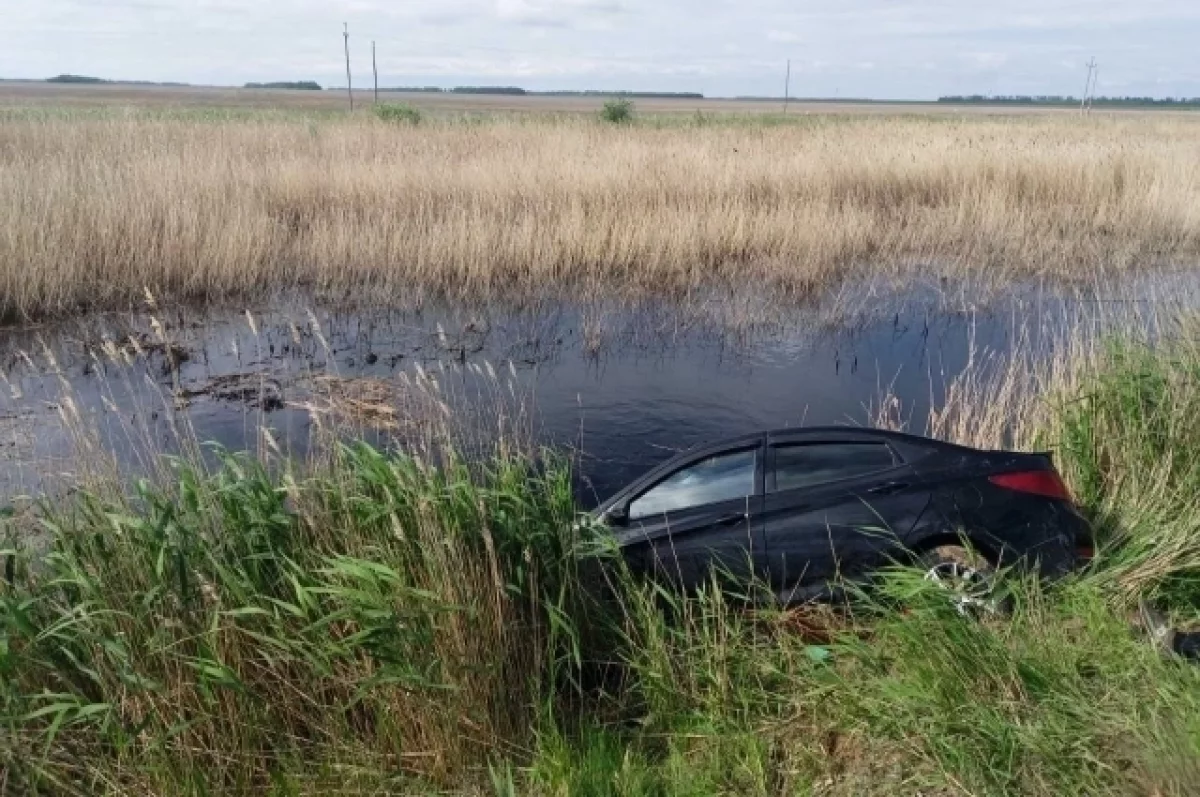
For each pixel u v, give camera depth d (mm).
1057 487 5562
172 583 4543
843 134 36000
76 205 16172
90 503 4852
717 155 25172
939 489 5477
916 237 19406
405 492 4840
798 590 5586
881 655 4836
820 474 5688
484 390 11414
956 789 3859
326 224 17547
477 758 4457
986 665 4438
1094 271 17062
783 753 4395
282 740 4504
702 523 5691
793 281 16438
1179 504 6316
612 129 36875
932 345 13234
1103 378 7609
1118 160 24391
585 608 5195
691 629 5375
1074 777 3779
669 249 17078
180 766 4277
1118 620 4891
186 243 15695
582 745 4477
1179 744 3658
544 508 5215
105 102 75812
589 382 11820
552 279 16406
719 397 11227
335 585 4707
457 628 4555
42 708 4098
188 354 12820
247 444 9344
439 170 21469
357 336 13766
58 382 11547
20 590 4590
